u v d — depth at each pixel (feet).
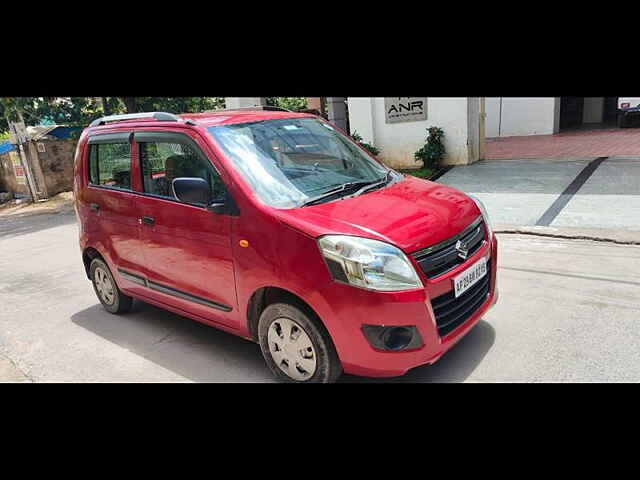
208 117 12.57
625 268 15.39
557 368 10.52
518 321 12.67
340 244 8.93
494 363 10.92
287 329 10.32
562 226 19.95
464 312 10.03
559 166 31.17
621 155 32.53
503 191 26.68
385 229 9.26
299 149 12.14
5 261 25.17
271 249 9.80
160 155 12.35
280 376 10.93
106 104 49.73
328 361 9.82
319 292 9.19
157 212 12.32
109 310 16.17
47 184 50.24
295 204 10.27
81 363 12.96
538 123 49.47
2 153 52.60
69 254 25.16
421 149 35.68
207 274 11.42
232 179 10.56
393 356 9.02
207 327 14.58
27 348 14.23
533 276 15.49
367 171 12.74
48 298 18.53
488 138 51.37
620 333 11.62
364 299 8.83
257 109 14.64
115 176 13.94
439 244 9.44
